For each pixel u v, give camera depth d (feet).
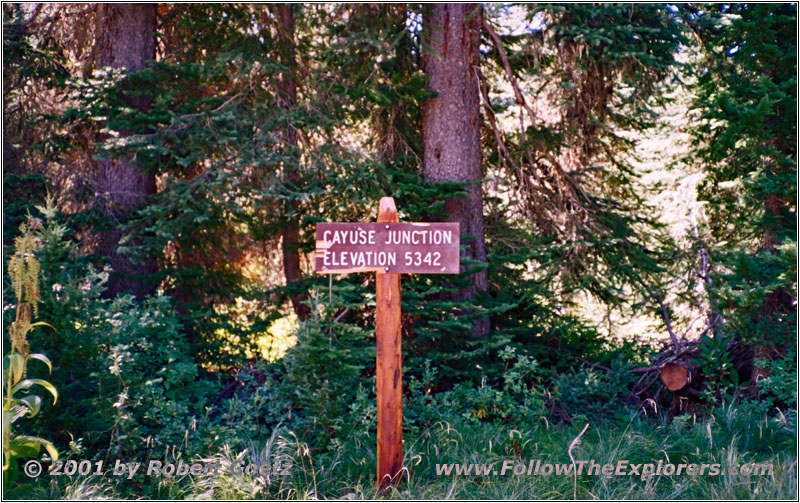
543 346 27.30
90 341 17.15
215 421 19.01
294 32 29.96
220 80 28.48
